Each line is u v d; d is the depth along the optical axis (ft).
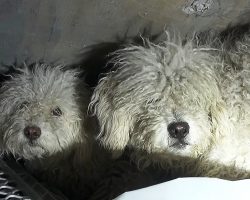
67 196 1.73
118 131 1.47
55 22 1.54
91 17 1.53
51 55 1.72
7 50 1.66
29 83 1.65
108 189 1.63
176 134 1.35
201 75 1.40
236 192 0.97
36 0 1.44
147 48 1.52
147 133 1.38
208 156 1.46
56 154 1.64
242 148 1.41
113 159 1.69
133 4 1.50
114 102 1.46
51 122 1.58
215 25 1.67
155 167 1.56
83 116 1.64
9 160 1.64
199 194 0.96
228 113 1.40
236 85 1.42
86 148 1.68
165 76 1.39
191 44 1.50
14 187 1.13
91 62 1.77
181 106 1.36
